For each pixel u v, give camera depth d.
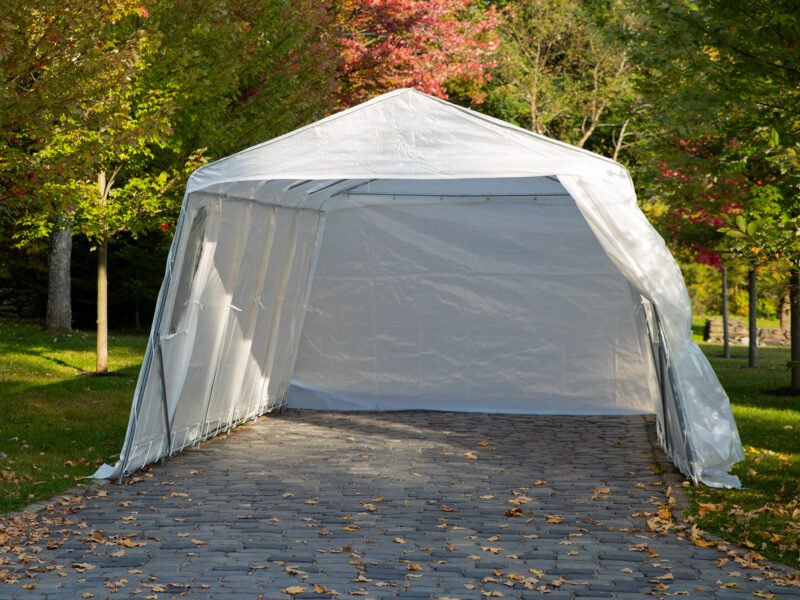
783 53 9.31
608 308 12.31
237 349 10.20
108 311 24.03
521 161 7.53
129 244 22.11
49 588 4.99
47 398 11.83
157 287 23.14
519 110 27.70
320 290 12.76
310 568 5.42
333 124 7.68
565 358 12.42
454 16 24.06
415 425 11.28
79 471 8.02
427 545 5.94
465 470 8.47
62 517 6.52
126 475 7.88
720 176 12.74
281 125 12.88
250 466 8.54
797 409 12.35
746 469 8.49
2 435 9.52
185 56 11.04
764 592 5.00
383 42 21.11
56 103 8.53
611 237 7.84
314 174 7.66
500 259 12.51
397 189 12.16
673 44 9.86
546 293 12.44
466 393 12.62
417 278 12.66
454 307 12.62
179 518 6.55
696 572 5.42
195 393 9.22
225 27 11.44
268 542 5.96
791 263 6.60
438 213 12.56
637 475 8.30
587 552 5.83
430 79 20.97
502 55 25.67
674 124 10.27
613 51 24.48
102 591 4.95
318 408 12.74
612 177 7.79
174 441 8.91
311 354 12.78
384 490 7.59
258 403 11.45
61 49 8.47
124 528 6.27
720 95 9.85
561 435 10.59
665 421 9.09
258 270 10.24
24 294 24.16
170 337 8.23
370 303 12.72
